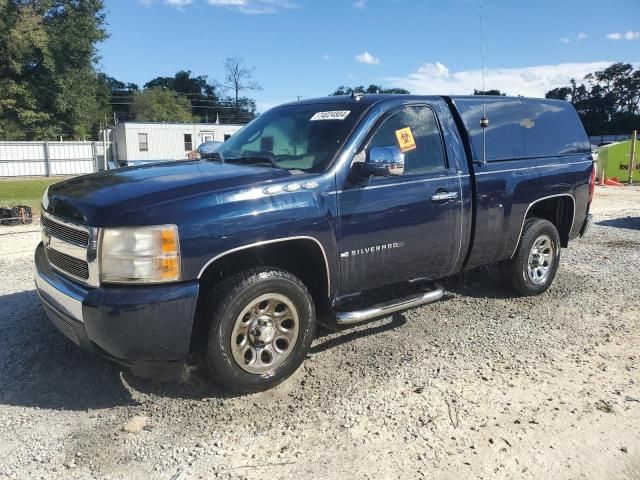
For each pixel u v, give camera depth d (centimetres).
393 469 296
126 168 439
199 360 368
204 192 342
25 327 473
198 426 335
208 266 339
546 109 572
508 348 452
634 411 357
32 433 325
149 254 322
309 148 418
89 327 326
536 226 559
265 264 390
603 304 564
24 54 4344
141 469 295
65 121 4750
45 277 374
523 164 527
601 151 2156
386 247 421
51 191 395
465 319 514
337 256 393
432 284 487
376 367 413
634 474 297
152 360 334
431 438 324
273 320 372
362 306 460
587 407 361
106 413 348
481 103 506
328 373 404
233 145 485
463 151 479
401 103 445
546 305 557
